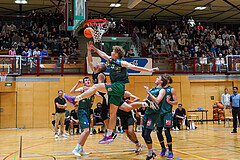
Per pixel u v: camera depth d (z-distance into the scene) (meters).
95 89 5.23
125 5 22.11
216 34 24.77
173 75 18.56
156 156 6.29
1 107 16.42
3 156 6.84
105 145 8.73
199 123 17.55
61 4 21.34
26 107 16.64
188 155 6.65
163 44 22.28
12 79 16.56
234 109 11.92
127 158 6.38
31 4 21.41
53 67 17.08
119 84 5.35
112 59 5.51
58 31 21.34
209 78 19.16
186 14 25.09
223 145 8.33
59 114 11.58
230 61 19.09
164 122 6.54
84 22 7.75
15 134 12.84
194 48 21.95
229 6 22.77
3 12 23.30
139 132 12.86
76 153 6.62
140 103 5.95
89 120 6.99
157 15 25.23
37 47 18.38
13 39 20.20
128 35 21.64
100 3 21.52
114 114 5.49
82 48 22.27
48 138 11.05
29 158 6.51
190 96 18.78
